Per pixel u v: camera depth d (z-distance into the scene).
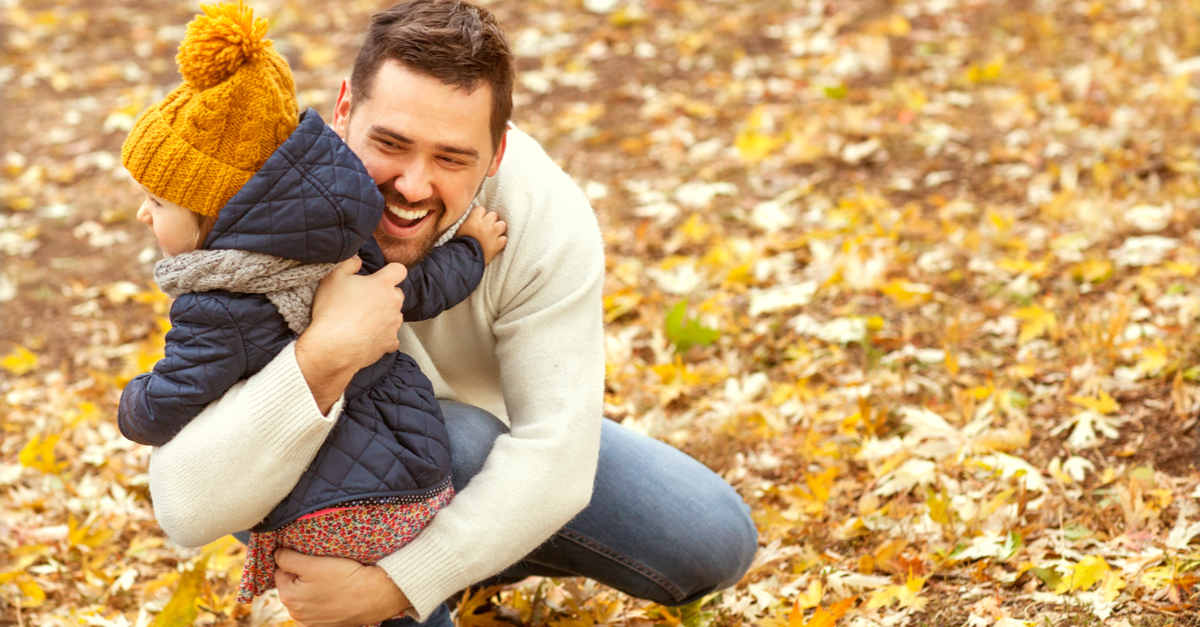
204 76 1.59
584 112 5.67
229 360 1.66
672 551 2.14
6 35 7.37
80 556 2.80
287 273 1.67
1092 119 4.90
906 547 2.52
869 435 3.03
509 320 2.00
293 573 1.83
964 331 3.45
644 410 3.32
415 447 1.82
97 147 5.84
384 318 1.73
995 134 4.94
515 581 2.45
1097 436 2.88
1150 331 3.24
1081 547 2.42
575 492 1.91
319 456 1.76
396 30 1.72
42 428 3.47
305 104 6.01
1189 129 4.61
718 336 3.59
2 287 4.46
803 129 5.16
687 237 4.41
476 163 1.80
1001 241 3.97
